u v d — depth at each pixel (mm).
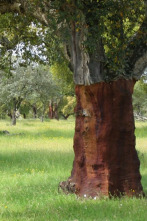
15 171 13641
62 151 18531
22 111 66875
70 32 8844
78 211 7836
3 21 12656
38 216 7625
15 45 13117
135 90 46781
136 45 9203
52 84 42250
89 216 7508
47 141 24031
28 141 24031
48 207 8258
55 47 9336
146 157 15883
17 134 28984
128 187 9031
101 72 8883
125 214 7527
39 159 16062
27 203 8844
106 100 8969
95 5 8398
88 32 8438
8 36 14695
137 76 9227
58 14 8641
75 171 9508
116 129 8977
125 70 9031
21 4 9672
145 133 28812
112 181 8945
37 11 9273
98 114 9008
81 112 9195
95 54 8750
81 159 9273
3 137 26719
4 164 14961
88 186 9062
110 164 8977
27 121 54500
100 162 8992
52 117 67750
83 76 8891
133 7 8500
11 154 17375
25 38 12812
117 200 8711
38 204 8602
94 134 9023
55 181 11602
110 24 8703
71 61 9250
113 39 8719
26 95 41875
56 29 8594
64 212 7801
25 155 17141
